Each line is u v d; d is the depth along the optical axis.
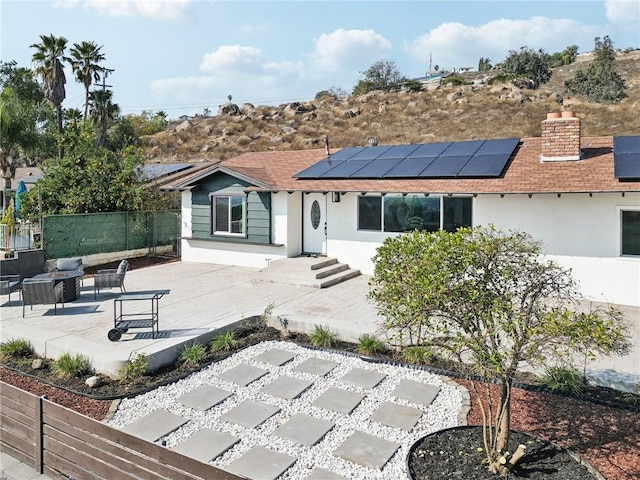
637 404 7.03
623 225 12.70
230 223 18.69
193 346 9.28
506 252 5.57
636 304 12.56
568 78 64.81
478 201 14.52
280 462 5.80
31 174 37.50
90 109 37.88
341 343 9.95
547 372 7.68
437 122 45.56
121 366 8.31
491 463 5.38
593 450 5.85
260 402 7.43
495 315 5.27
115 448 5.09
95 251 19.06
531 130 39.28
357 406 7.29
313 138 45.19
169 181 23.25
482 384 7.81
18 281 13.62
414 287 5.31
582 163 13.56
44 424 5.83
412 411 7.04
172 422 6.78
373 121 49.62
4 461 6.18
